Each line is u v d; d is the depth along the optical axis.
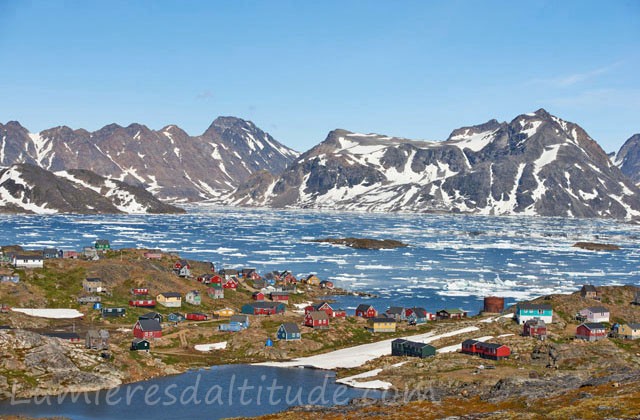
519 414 83.69
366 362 139.12
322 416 94.62
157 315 173.50
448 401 102.44
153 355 136.12
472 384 117.25
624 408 79.62
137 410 103.94
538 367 131.50
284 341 153.00
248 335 156.62
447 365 133.38
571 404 87.25
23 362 115.69
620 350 143.12
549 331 162.38
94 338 129.38
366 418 91.69
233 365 136.38
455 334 162.75
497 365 133.00
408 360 139.25
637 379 101.31
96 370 119.62
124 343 142.75
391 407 99.31
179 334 156.25
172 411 103.94
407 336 166.50
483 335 160.00
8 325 154.62
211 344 153.50
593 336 153.62
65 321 164.62
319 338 158.75
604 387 97.75
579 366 131.88
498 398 100.19
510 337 154.62
